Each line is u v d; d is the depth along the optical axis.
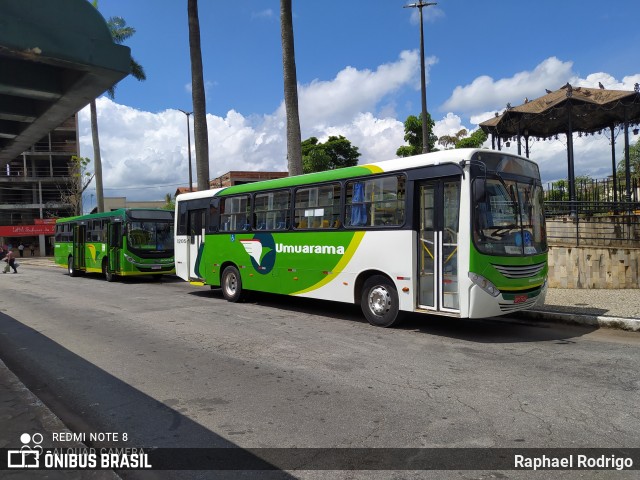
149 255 20.14
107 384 6.06
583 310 10.18
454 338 8.47
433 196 8.69
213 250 13.82
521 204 8.88
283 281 11.50
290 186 11.41
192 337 8.64
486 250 8.09
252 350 7.65
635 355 7.20
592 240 15.70
